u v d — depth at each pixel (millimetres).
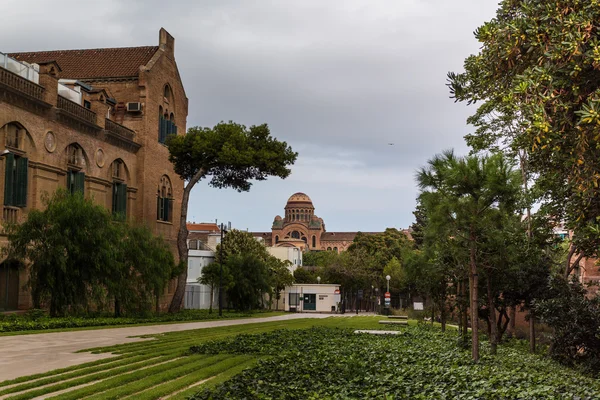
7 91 32781
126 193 48500
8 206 33156
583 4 12562
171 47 57812
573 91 12234
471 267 18078
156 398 12031
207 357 18328
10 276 34156
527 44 13703
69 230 32062
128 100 52000
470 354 20016
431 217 17984
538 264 24062
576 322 21453
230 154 46500
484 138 27984
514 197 17266
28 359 16625
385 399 11148
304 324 39125
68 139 39750
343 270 91875
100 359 16750
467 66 18156
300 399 11469
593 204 13672
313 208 196375
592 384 15078
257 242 82438
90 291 33562
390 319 53312
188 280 65438
